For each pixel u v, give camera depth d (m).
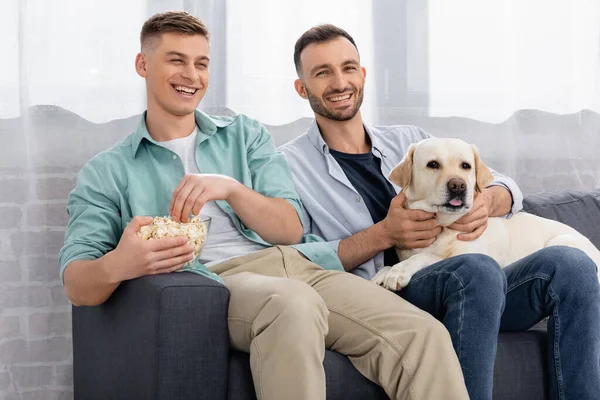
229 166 2.36
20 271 2.85
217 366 1.82
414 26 3.20
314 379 1.74
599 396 1.98
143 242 1.87
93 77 2.88
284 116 3.05
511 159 3.25
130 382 1.88
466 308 1.94
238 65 3.02
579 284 2.00
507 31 3.26
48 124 2.86
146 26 2.33
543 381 2.08
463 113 3.23
